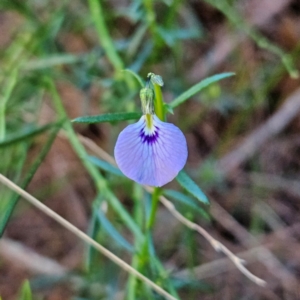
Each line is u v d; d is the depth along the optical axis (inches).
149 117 9.2
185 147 9.2
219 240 13.7
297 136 14.9
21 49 12.6
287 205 14.3
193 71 14.7
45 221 14.4
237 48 14.7
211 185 14.0
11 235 14.3
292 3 15.4
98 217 11.0
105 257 12.3
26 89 12.3
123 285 12.6
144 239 10.7
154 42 12.0
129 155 9.2
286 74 14.7
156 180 9.2
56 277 12.1
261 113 14.7
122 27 14.5
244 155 14.5
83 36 14.5
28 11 12.1
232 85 14.6
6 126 12.6
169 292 10.9
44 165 14.7
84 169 14.7
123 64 12.0
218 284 13.2
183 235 12.8
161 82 9.3
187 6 14.8
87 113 12.6
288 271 13.4
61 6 12.3
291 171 14.7
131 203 13.8
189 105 14.4
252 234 13.7
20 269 13.6
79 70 12.5
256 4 15.2
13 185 10.5
